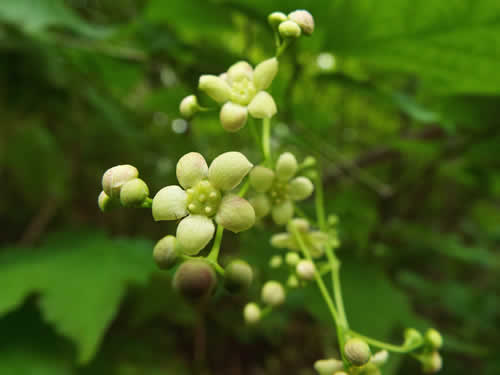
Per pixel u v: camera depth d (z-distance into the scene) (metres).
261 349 0.14
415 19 0.05
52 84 0.08
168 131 0.12
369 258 0.08
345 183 0.11
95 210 0.13
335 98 0.13
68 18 0.07
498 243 0.18
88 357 0.05
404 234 0.11
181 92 0.08
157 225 0.12
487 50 0.05
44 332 0.07
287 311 0.13
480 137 0.08
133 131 0.10
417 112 0.07
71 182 0.12
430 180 0.11
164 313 0.10
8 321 0.07
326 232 0.05
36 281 0.06
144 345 0.09
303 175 0.05
